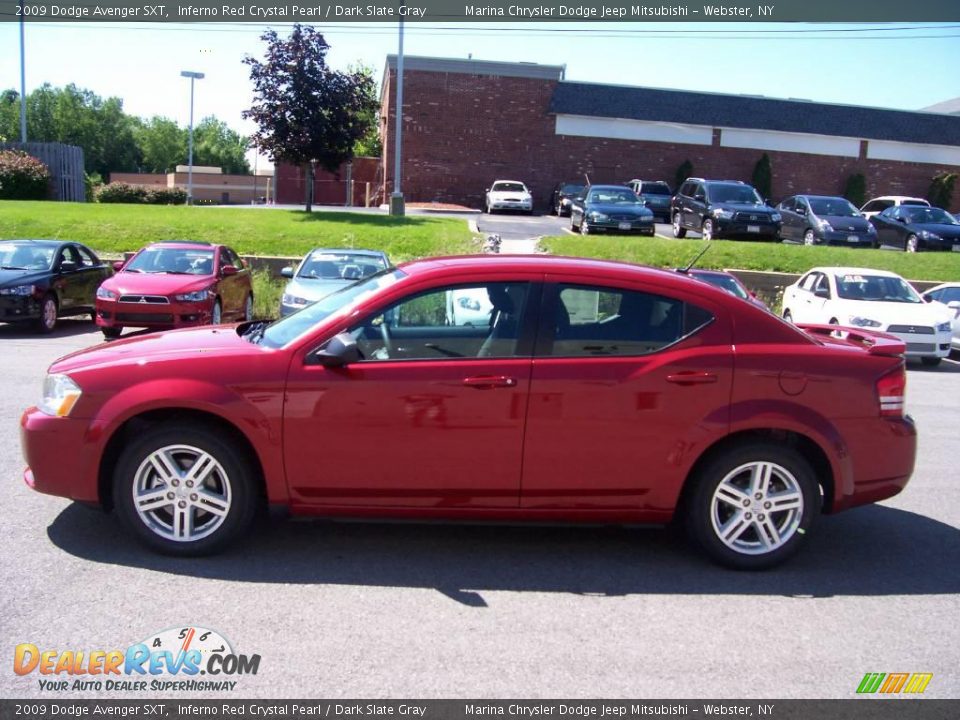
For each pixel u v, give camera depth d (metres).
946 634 4.02
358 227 22.78
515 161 38.72
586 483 4.57
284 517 4.90
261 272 18.08
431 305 4.59
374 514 4.61
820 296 14.90
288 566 4.54
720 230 22.70
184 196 49.09
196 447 4.46
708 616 4.12
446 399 4.45
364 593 4.24
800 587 4.53
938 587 4.59
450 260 4.90
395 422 4.45
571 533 5.25
